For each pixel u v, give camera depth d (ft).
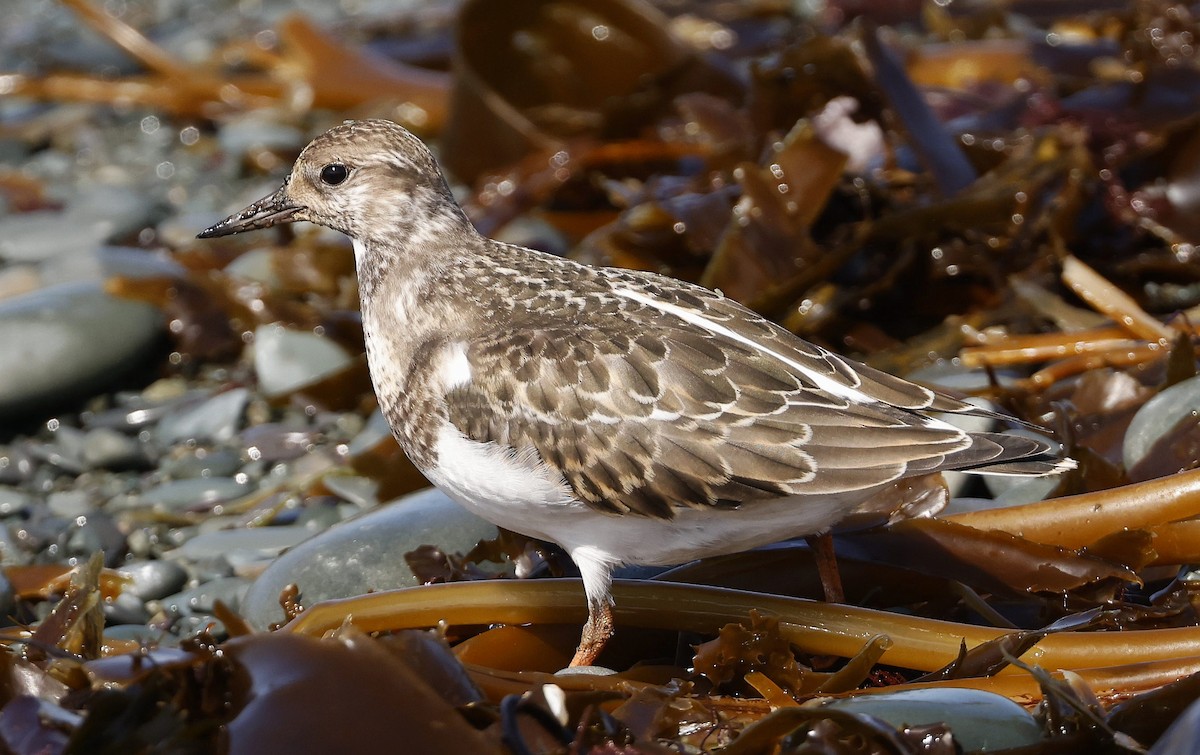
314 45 59.31
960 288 38.65
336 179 29.01
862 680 23.16
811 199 38.09
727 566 27.86
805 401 24.76
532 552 28.53
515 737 19.11
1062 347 34.73
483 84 49.01
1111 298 35.55
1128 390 31.48
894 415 24.94
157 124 62.59
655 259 40.09
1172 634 23.29
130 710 19.30
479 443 25.67
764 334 25.72
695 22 63.82
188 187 56.70
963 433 24.68
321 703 18.88
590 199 47.55
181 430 40.60
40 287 46.73
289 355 41.75
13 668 22.20
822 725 19.70
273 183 56.85
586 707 20.75
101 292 43.78
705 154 45.29
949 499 28.55
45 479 38.86
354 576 28.25
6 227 51.62
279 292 43.65
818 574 27.48
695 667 23.59
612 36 49.52
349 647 19.47
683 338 25.26
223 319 43.62
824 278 37.35
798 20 63.31
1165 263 38.63
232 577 31.83
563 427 25.04
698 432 24.66
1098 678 22.41
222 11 75.41
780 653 23.49
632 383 24.90
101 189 54.80
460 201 48.21
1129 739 19.80
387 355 27.91
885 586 26.94
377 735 18.61
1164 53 41.91
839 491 24.39
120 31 62.03
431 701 18.99
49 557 34.35
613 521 25.39
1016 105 44.68
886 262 39.19
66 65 66.90
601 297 26.48
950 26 57.72
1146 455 28.58
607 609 25.44
